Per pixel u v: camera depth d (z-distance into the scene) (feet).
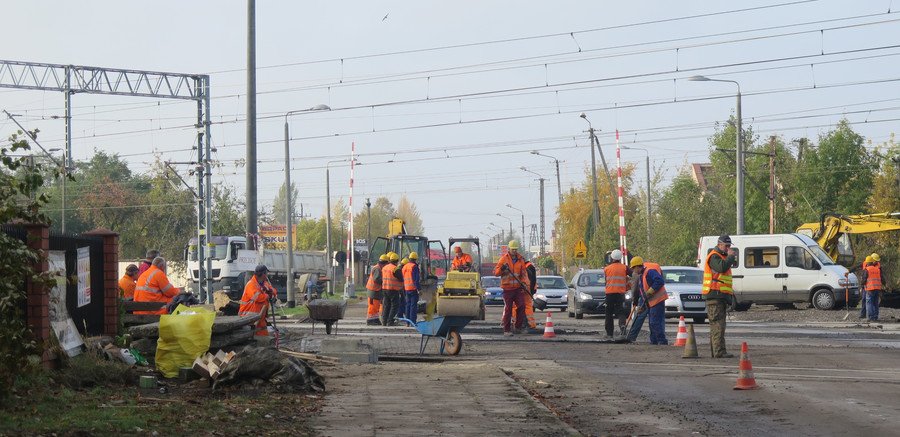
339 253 141.08
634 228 191.83
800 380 49.01
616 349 69.41
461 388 45.11
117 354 49.26
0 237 35.35
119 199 256.93
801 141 231.91
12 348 35.27
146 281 64.18
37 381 39.06
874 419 36.63
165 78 150.92
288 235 147.84
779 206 225.15
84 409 35.09
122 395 40.04
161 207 252.62
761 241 122.42
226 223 240.73
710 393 44.68
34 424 31.30
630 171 262.67
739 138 131.85
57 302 46.14
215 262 175.94
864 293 103.40
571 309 119.75
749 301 122.11
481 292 96.37
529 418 36.52
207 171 148.66
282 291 205.36
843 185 229.86
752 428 35.17
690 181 228.84
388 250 124.77
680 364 57.93
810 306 128.26
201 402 39.42
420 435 32.86
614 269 79.97
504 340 78.28
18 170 38.93
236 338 52.42
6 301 35.04
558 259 279.08
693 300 104.17
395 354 66.95
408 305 94.07
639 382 48.96
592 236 200.95
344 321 110.93
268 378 44.21
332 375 50.93
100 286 56.34
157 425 32.83
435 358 63.41
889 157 230.27
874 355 62.13
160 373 48.78
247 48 110.11
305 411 38.06
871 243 170.91
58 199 265.95
